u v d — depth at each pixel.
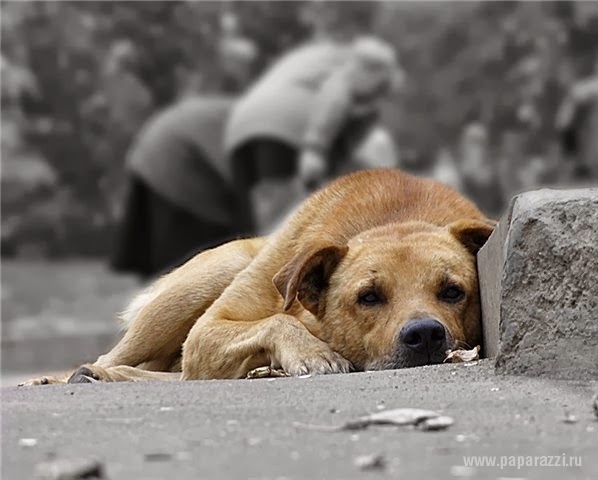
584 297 5.40
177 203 19.12
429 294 6.54
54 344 18.16
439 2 37.53
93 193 31.52
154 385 5.58
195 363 6.95
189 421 4.55
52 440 4.25
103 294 25.03
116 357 7.70
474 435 4.24
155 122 19.64
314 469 3.77
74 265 29.42
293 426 4.42
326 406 4.81
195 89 32.06
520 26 36.28
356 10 34.66
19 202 30.42
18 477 3.72
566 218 5.45
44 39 31.88
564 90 34.75
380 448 4.05
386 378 5.56
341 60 18.33
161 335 7.64
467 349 6.60
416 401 4.88
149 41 32.22
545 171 33.91
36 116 31.62
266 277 7.14
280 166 18.61
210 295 7.61
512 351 5.50
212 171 19.14
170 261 19.56
